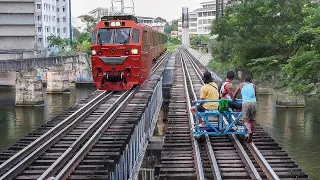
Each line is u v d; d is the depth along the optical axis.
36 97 42.34
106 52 21.73
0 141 28.14
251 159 10.75
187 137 12.69
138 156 13.02
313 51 19.70
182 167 10.01
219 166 10.25
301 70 20.19
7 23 70.50
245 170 9.95
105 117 15.73
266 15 28.94
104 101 19.48
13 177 9.31
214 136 12.64
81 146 12.06
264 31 29.50
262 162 10.02
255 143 11.99
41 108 41.50
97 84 22.12
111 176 9.03
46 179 8.97
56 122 14.85
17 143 12.03
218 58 44.28
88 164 10.33
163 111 24.31
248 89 11.47
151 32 29.98
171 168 9.91
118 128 14.01
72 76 59.00
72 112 16.73
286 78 24.06
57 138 12.40
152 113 17.42
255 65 30.95
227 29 38.22
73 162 9.92
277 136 28.06
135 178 11.74
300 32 20.06
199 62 52.19
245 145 11.88
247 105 11.38
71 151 11.12
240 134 12.03
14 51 67.50
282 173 9.66
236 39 31.28
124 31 21.84
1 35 70.88
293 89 21.73
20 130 31.59
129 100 19.44
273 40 29.55
